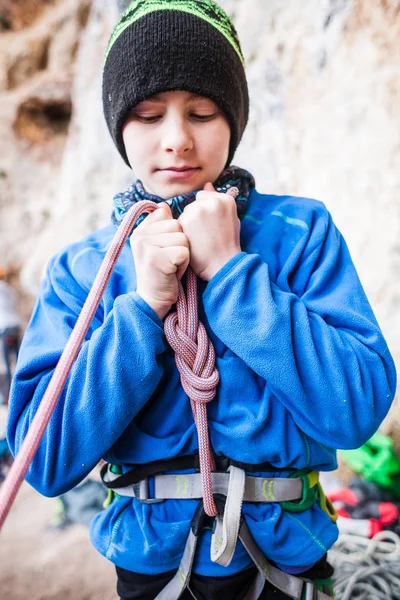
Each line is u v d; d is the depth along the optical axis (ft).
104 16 17.89
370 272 8.59
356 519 6.70
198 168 3.24
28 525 8.20
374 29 9.32
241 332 2.89
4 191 19.35
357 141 9.29
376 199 8.80
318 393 2.88
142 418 3.23
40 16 21.72
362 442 3.05
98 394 2.94
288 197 3.65
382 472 6.92
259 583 3.27
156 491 3.21
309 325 2.96
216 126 3.21
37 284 16.40
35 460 3.02
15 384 3.16
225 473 3.14
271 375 2.85
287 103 10.98
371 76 9.28
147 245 2.96
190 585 3.23
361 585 5.36
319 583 3.47
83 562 7.13
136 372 2.92
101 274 2.87
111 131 3.49
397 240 8.30
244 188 3.57
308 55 10.64
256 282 2.97
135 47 3.05
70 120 20.31
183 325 3.03
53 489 3.06
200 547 3.19
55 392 2.62
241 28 12.49
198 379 2.97
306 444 3.16
